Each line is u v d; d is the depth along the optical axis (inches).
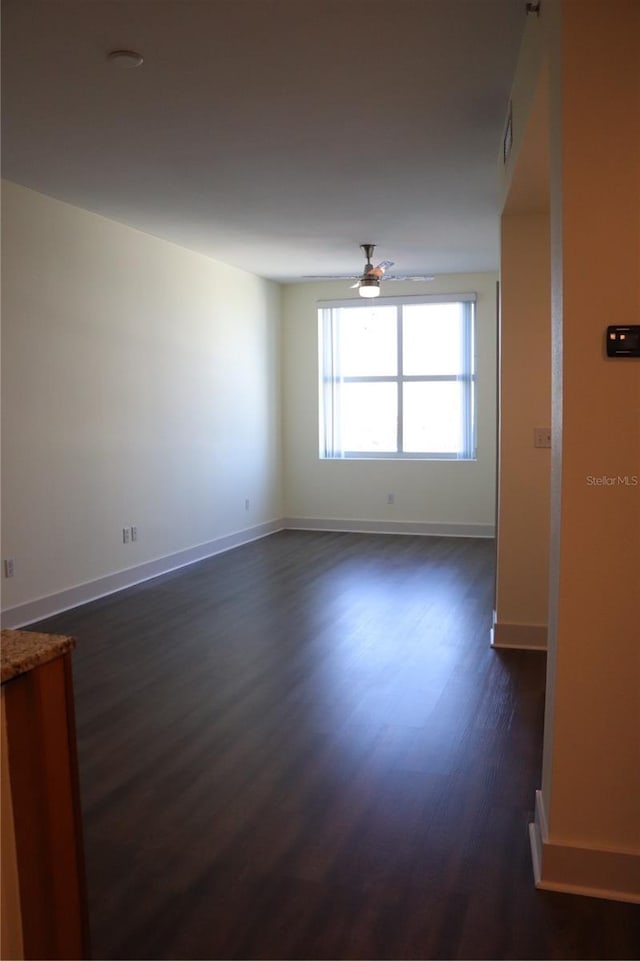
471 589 222.1
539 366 157.8
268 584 229.6
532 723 125.8
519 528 163.6
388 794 103.0
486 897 80.9
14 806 56.1
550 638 84.8
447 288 311.7
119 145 151.2
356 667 154.3
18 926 56.5
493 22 102.5
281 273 303.1
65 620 188.7
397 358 323.6
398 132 144.3
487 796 102.2
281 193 186.7
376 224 218.7
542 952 72.5
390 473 325.4
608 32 73.7
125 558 224.7
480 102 130.2
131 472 226.4
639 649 77.9
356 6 98.0
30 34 104.7
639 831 80.0
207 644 169.9
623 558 77.2
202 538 270.2
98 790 104.9
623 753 79.4
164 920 77.9
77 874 60.9
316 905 80.0
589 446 76.7
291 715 130.0
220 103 129.9
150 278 233.0
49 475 191.3
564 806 81.3
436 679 146.9
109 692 141.0
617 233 74.6
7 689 55.2
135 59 112.7
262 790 104.4
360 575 242.1
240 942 74.5
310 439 334.6
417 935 75.2
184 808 99.9
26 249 181.3
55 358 192.2
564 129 75.0
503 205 146.5
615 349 74.5
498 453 170.1
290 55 112.1
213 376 274.2
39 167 165.0
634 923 76.4
